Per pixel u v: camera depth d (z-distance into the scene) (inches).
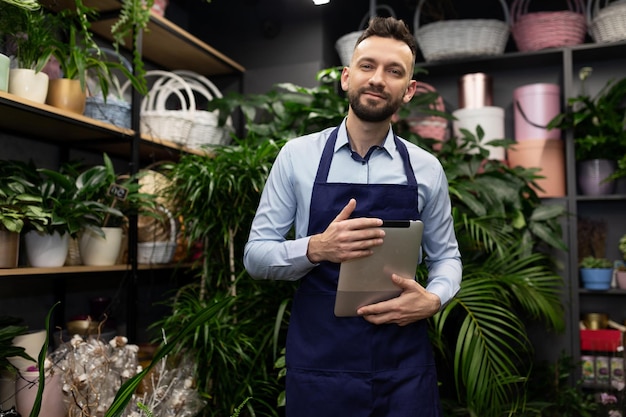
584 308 107.3
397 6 125.6
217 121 101.4
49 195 68.9
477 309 74.0
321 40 116.1
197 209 83.4
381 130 53.1
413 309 49.4
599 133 98.7
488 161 102.2
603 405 85.3
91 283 94.8
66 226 68.0
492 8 120.0
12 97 62.7
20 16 64.6
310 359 51.2
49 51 67.9
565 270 99.0
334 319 50.9
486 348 70.1
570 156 100.3
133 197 77.2
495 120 105.6
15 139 81.3
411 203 53.2
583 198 99.2
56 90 71.6
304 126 97.7
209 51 106.3
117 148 92.7
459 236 87.2
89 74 80.7
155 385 65.8
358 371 50.1
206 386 73.7
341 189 52.4
